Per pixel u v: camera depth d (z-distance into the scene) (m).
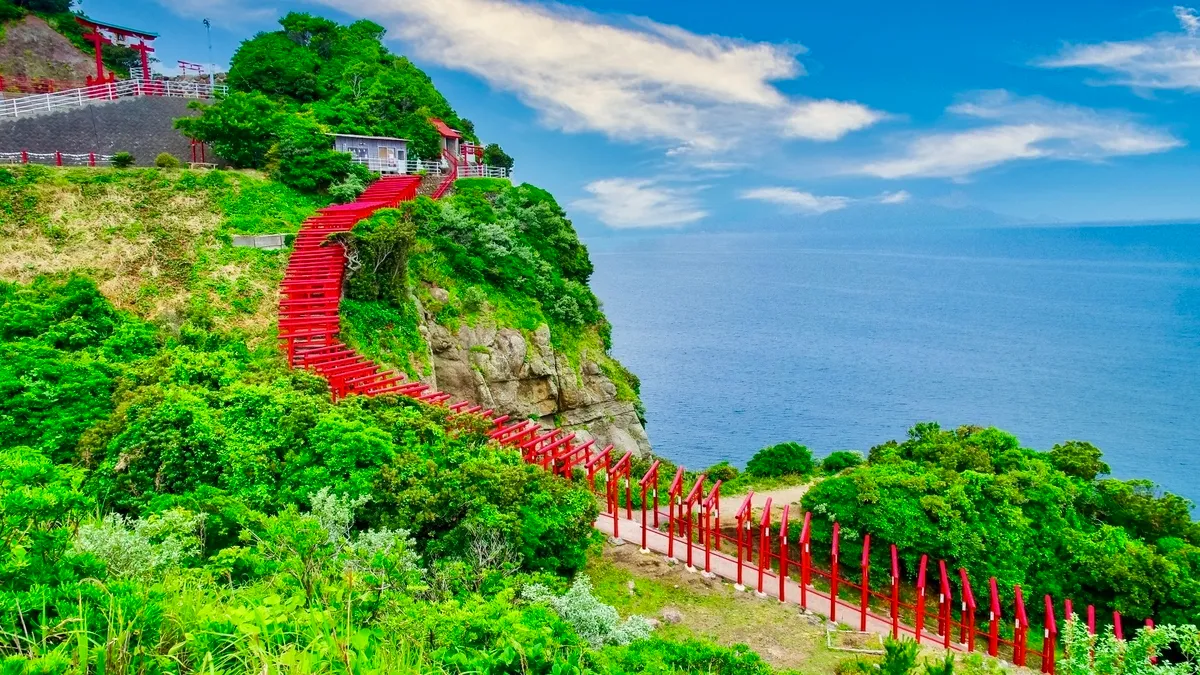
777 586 23.53
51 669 6.32
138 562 10.46
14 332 25.91
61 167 41.19
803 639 20.38
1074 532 27.45
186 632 7.62
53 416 21.41
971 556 25.92
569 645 10.92
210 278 35.59
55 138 48.72
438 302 41.91
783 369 138.62
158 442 18.83
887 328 195.88
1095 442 90.94
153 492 17.72
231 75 58.50
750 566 24.95
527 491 19.88
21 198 37.38
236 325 32.97
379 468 19.75
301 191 46.19
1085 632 15.88
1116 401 113.94
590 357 51.41
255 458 19.31
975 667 20.11
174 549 11.62
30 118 48.91
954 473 29.16
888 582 26.56
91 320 27.95
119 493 18.00
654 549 24.95
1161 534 29.56
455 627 10.05
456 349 41.28
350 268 36.34
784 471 36.97
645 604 21.36
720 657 13.60
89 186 39.94
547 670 9.46
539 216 56.56
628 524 27.08
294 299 34.16
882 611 25.09
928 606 26.17
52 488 11.85
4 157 43.88
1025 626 21.97
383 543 14.94
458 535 17.62
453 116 69.25
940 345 167.50
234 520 15.59
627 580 22.64
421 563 17.06
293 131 48.81
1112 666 14.99
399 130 58.25
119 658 6.81
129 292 33.75
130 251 36.31
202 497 16.92
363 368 30.98
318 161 47.38
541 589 15.40
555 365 47.38
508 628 10.12
